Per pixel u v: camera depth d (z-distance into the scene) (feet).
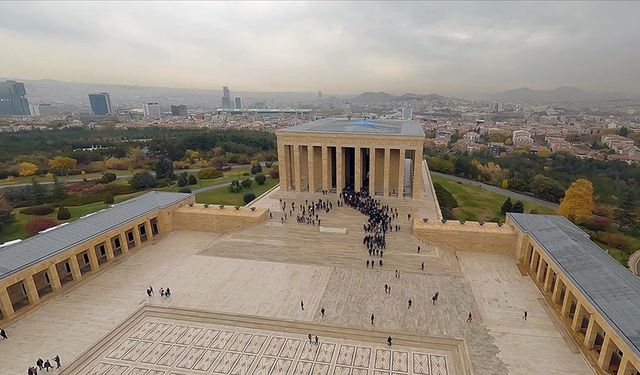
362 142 275.39
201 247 214.69
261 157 515.50
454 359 126.93
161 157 478.18
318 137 282.97
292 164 310.45
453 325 141.18
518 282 171.53
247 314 149.59
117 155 508.53
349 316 147.13
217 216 234.99
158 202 238.07
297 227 228.43
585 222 276.82
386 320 144.46
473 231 200.54
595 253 155.74
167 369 124.67
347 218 240.32
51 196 326.44
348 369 123.03
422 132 278.26
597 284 132.77
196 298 161.79
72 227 190.39
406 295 160.76
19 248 164.76
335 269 183.32
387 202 270.87
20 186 367.04
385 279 173.88
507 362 122.62
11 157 469.57
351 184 329.31
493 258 195.42
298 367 124.26
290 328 142.92
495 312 148.97
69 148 547.08
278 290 166.50
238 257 198.59
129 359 129.18
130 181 376.27
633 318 113.39
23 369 122.72
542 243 171.94
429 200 279.28
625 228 281.54
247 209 243.81
